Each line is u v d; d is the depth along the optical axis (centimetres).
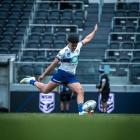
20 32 6481
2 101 5372
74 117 1253
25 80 2953
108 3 7081
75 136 1198
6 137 1202
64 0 7269
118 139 1198
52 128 1200
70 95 5062
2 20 6788
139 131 1198
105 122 1209
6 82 5353
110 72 5322
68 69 2834
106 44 6203
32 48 6128
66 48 2817
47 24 6662
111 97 5316
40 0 7425
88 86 5253
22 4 7094
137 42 6094
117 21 6650
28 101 5378
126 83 5322
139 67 5312
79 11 6838
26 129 1203
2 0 7144
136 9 6962
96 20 6719
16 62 5347
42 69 5291
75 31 6450
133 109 5322
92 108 2825
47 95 5347
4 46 6181
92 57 6009
